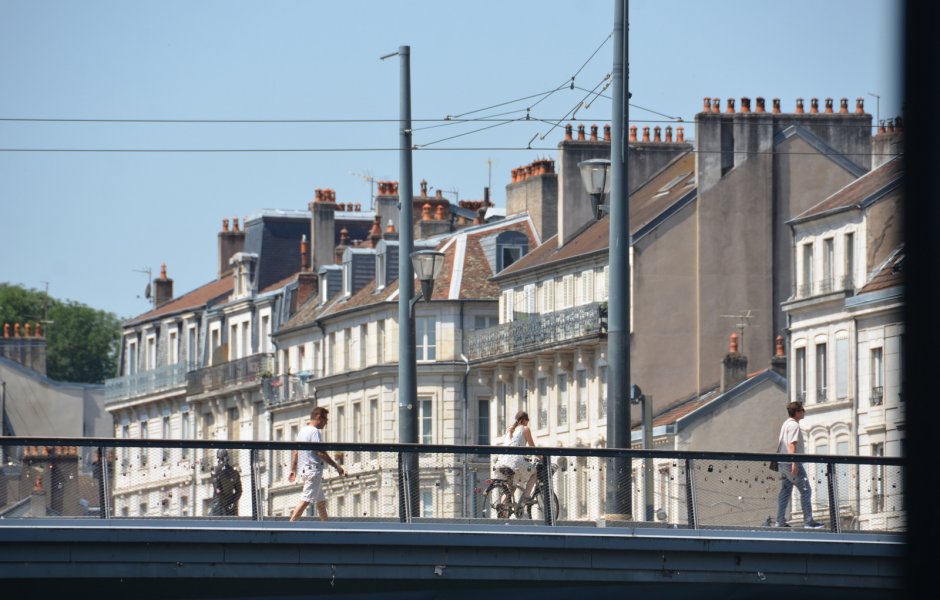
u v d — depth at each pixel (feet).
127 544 289.53
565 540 307.78
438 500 306.55
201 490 294.66
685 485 316.60
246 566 294.46
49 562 286.25
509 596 307.58
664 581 313.32
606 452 313.94
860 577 321.32
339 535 297.74
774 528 318.86
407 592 303.48
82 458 289.53
